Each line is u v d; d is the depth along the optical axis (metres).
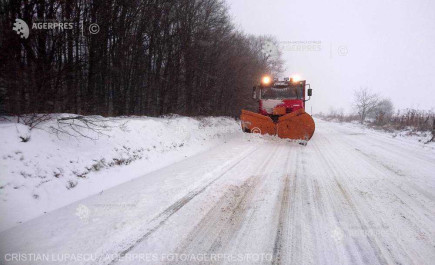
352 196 3.85
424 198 3.81
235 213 3.22
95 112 9.24
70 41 7.81
